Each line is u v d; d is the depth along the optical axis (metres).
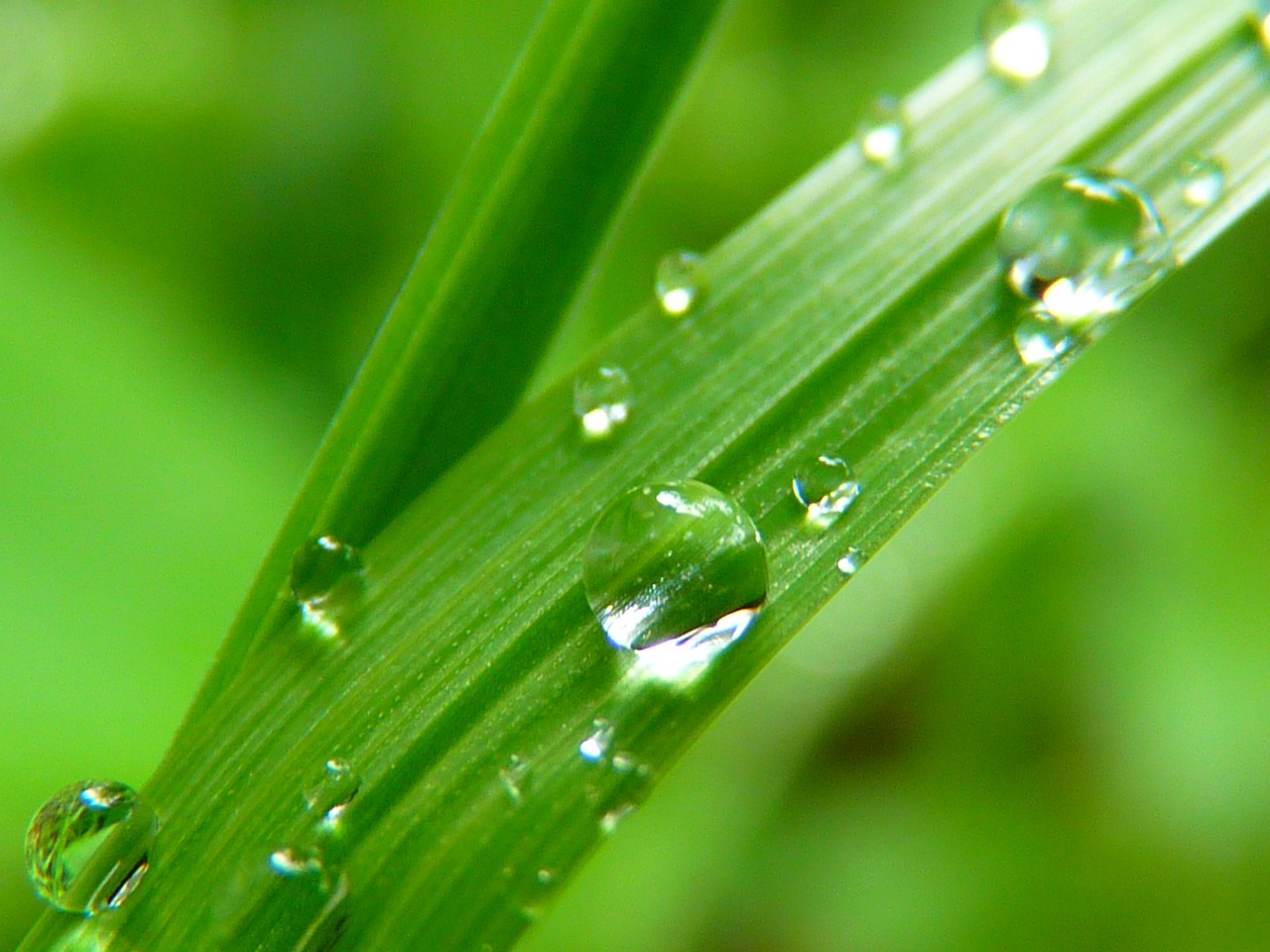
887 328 0.05
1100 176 0.05
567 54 0.05
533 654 0.05
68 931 0.05
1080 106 0.05
